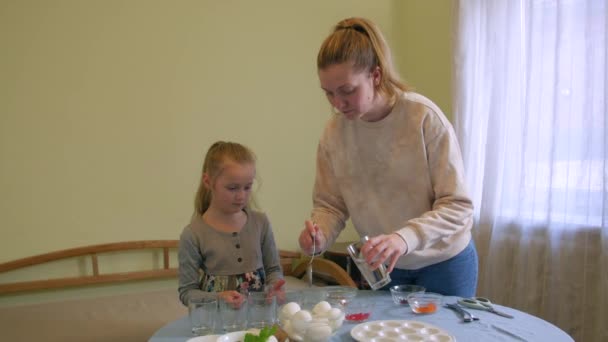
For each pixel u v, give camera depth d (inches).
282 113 104.7
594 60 78.3
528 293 87.2
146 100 91.4
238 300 44.8
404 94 49.1
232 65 99.2
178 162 94.2
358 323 43.6
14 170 81.8
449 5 108.0
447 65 108.7
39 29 83.4
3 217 81.0
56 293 85.7
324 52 45.7
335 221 55.6
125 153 89.7
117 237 89.2
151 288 93.0
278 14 104.0
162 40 92.7
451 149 48.1
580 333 81.0
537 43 86.7
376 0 116.3
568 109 82.0
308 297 47.6
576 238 81.4
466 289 52.1
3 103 81.0
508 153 91.4
